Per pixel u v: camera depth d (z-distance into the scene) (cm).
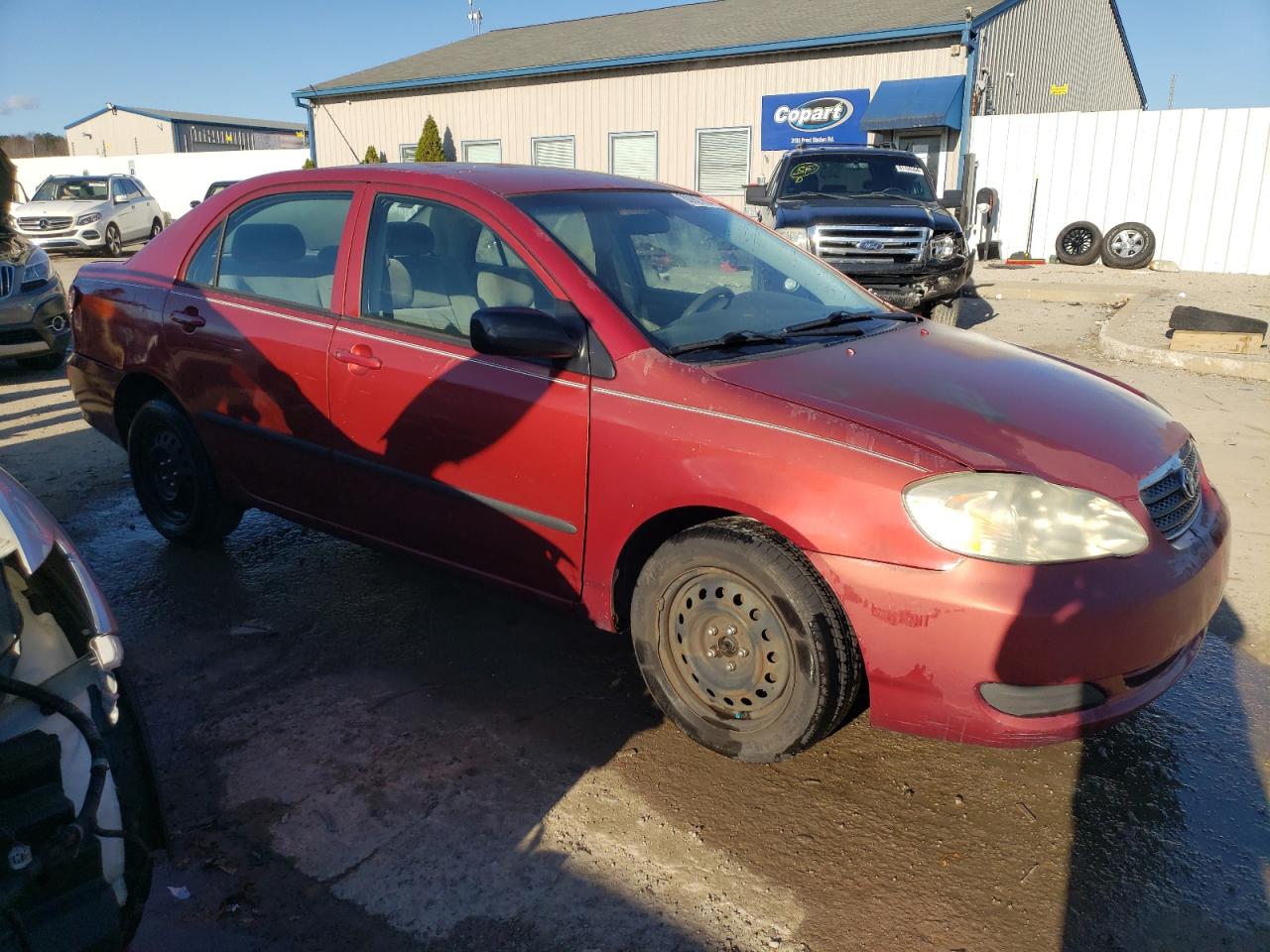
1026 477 247
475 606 401
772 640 272
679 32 2227
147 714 321
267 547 461
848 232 945
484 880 248
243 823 269
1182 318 851
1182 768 295
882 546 248
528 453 308
